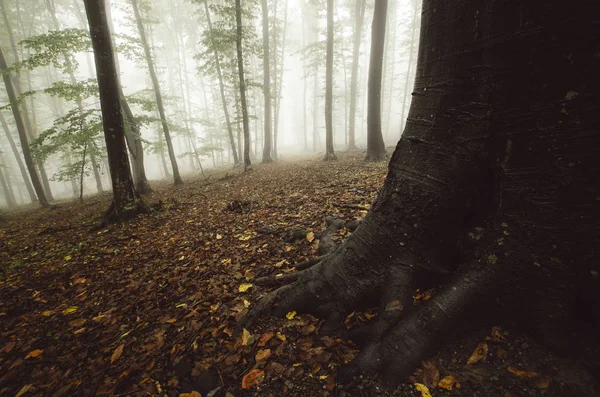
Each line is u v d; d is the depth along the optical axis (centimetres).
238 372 193
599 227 136
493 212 171
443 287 183
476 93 162
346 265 217
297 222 461
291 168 1293
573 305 149
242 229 481
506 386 148
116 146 679
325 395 166
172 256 425
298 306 235
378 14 1000
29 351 249
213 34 1291
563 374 143
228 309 260
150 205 816
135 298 315
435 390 156
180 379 194
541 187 147
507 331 167
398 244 197
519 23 138
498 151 160
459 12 159
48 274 424
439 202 180
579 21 123
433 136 181
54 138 981
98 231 658
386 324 184
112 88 651
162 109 1332
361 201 499
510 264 159
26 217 1080
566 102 133
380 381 167
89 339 254
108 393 189
